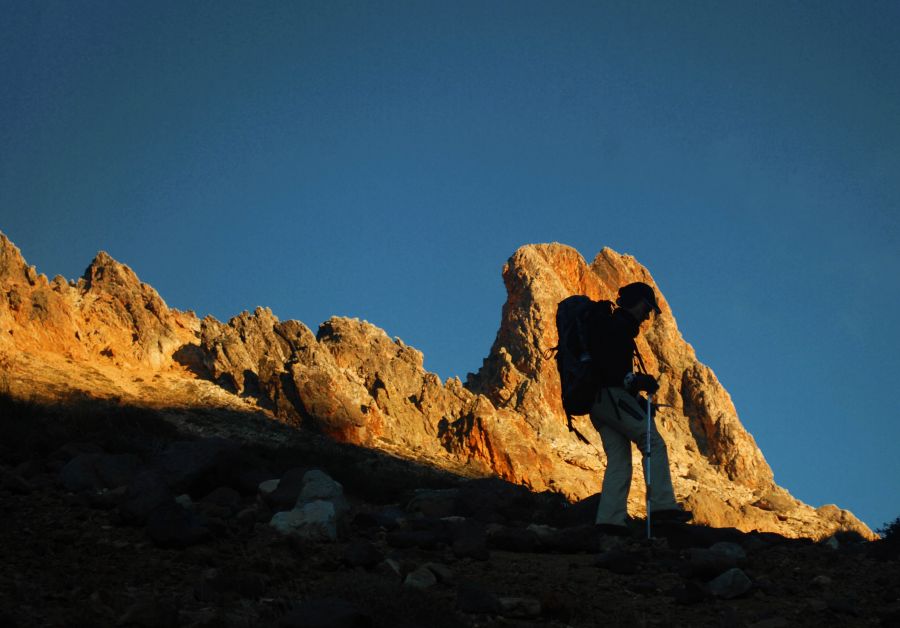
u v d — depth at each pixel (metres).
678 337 71.06
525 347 64.44
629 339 10.91
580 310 10.97
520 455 50.38
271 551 8.32
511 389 60.53
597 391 10.76
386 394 52.94
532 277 68.62
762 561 9.44
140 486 8.97
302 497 10.08
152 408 43.53
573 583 8.13
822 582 8.35
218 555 7.99
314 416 46.72
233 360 50.97
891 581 8.50
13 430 14.01
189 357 52.09
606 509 10.72
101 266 55.41
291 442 43.50
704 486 59.88
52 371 44.28
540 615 7.06
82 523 8.83
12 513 8.98
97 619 6.16
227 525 9.09
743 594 7.91
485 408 51.91
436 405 54.41
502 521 12.27
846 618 7.30
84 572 7.27
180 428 41.44
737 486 61.91
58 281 52.31
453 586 7.79
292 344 53.66
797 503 60.91
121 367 49.34
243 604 6.66
